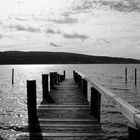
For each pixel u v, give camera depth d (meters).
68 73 74.06
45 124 4.75
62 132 4.24
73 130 4.36
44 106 6.68
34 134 4.13
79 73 12.03
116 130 11.20
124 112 2.33
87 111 6.01
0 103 20.50
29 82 4.98
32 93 4.99
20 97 24.44
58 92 9.79
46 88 7.90
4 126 12.69
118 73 73.88
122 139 9.70
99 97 5.17
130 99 21.39
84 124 4.75
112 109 16.48
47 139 3.87
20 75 68.62
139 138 1.77
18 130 11.90
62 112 5.89
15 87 35.28
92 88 5.53
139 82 40.88
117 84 37.03
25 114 15.91
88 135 4.07
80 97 8.38
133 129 1.79
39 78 54.56
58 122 4.91
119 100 2.64
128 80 45.38
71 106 6.66
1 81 46.06
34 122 4.89
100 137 3.98
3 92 28.95
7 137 10.67
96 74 66.94
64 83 14.23
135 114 1.98
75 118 5.24
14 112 16.58
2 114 15.84
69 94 9.15
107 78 50.53
